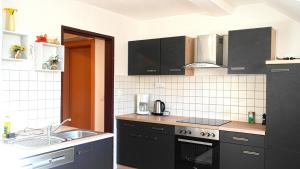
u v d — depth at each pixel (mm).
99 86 4387
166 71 3781
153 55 3912
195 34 3887
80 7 3373
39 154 2018
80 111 4828
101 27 3697
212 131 3125
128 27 4203
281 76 2650
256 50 3064
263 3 3332
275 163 2691
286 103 2625
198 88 3865
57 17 3076
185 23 3980
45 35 2830
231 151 2994
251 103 3428
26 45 2619
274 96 2691
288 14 2973
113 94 3957
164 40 3801
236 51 3195
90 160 2451
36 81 2820
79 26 3361
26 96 2727
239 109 3520
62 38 3127
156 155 3586
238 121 3496
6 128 2371
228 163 3014
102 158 2586
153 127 3609
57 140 2395
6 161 1896
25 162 1919
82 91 4805
